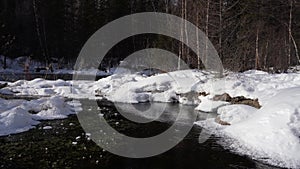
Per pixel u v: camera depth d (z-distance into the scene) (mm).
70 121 11680
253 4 24641
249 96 12281
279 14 25906
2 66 37625
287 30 25750
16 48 39719
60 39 41500
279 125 7996
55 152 7973
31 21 40281
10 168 6793
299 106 8078
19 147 8312
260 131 8383
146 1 39969
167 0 28516
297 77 13656
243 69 21297
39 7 40969
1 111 11633
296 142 7469
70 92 19094
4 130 9852
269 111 8727
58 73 35812
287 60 23344
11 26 38562
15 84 20875
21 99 15867
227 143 8812
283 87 12039
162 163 7328
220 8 19891
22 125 10609
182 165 7164
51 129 10367
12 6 40312
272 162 7176
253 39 24172
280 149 7547
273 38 24984
